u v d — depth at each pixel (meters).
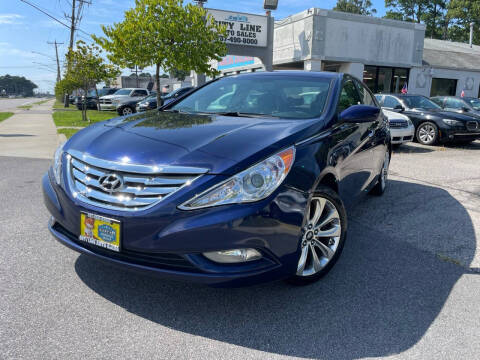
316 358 2.06
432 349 2.16
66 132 11.02
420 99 10.98
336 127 3.06
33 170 6.33
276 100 3.35
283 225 2.28
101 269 2.92
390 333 2.29
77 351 2.03
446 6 46.78
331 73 3.85
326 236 2.82
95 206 2.30
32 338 2.11
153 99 16.25
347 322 2.38
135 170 2.25
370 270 3.07
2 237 3.47
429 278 2.98
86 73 17.02
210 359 2.01
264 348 2.12
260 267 2.26
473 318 2.46
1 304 2.42
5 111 27.64
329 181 2.92
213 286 2.20
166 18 10.50
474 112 11.03
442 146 10.19
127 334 2.19
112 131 2.79
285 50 20.16
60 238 2.54
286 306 2.53
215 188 2.16
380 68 20.22
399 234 3.88
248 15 17.19
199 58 11.03
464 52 25.83
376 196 5.21
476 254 3.45
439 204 4.89
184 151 2.35
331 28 18.28
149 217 2.16
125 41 10.63
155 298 2.56
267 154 2.33
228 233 2.14
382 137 4.43
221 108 3.43
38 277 2.77
